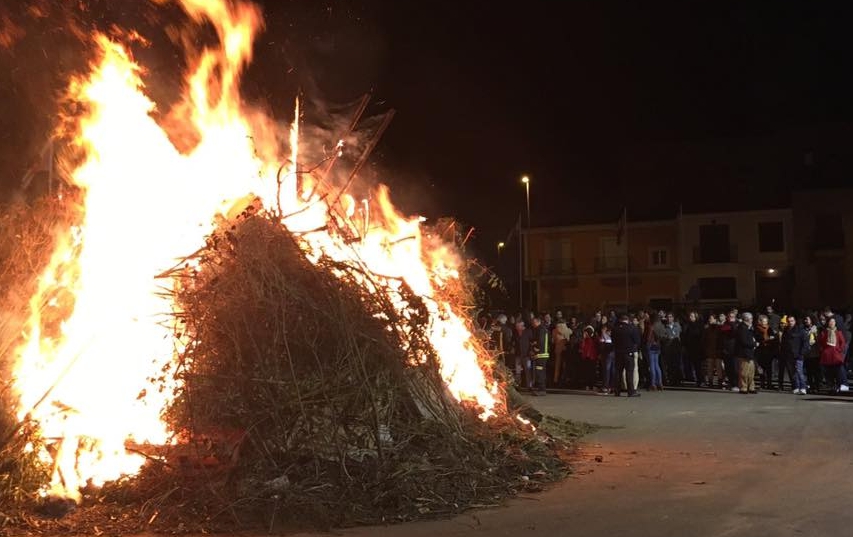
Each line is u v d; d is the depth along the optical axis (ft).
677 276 156.04
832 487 24.14
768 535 18.88
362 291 25.68
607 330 59.21
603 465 28.25
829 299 139.13
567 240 165.27
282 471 22.00
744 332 56.49
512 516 21.07
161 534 19.76
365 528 20.11
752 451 30.81
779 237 148.56
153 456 22.95
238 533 19.75
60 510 21.06
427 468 23.00
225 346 23.35
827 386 61.11
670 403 50.26
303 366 23.38
